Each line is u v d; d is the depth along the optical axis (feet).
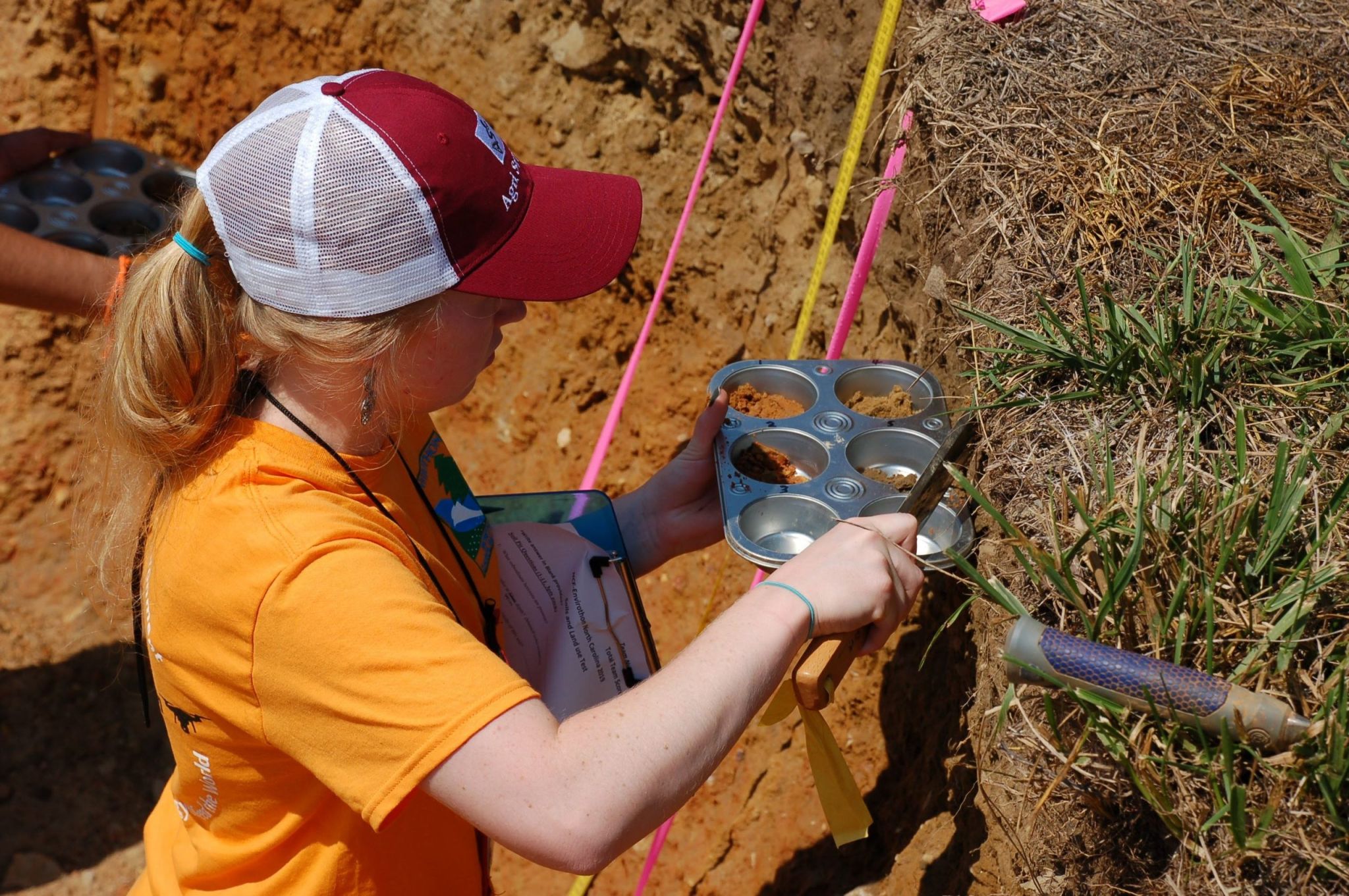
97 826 10.37
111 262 6.58
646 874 7.59
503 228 3.25
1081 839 3.77
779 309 9.14
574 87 10.72
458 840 3.71
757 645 3.11
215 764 3.35
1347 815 3.05
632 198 3.68
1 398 12.46
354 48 12.69
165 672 3.22
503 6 11.05
